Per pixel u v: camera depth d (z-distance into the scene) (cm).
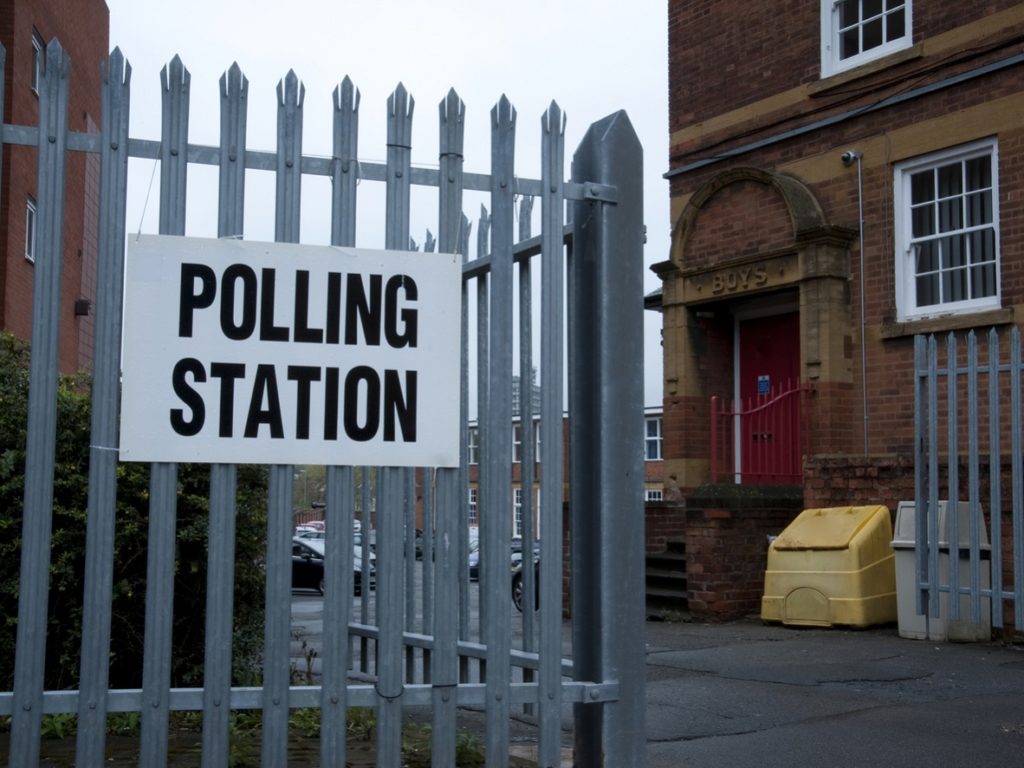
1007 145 1084
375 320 376
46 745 500
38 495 339
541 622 394
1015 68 1081
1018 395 856
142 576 589
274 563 362
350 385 372
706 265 1342
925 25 1165
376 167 382
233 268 363
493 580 390
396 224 380
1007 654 859
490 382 397
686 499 1146
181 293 358
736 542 1130
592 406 425
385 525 375
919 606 923
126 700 347
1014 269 1071
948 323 1105
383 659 373
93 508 345
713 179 1334
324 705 363
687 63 1414
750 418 1345
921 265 1171
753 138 1324
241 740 515
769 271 1255
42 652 338
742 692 711
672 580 1198
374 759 485
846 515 1055
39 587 338
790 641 948
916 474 930
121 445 349
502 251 398
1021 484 847
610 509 409
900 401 1151
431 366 381
